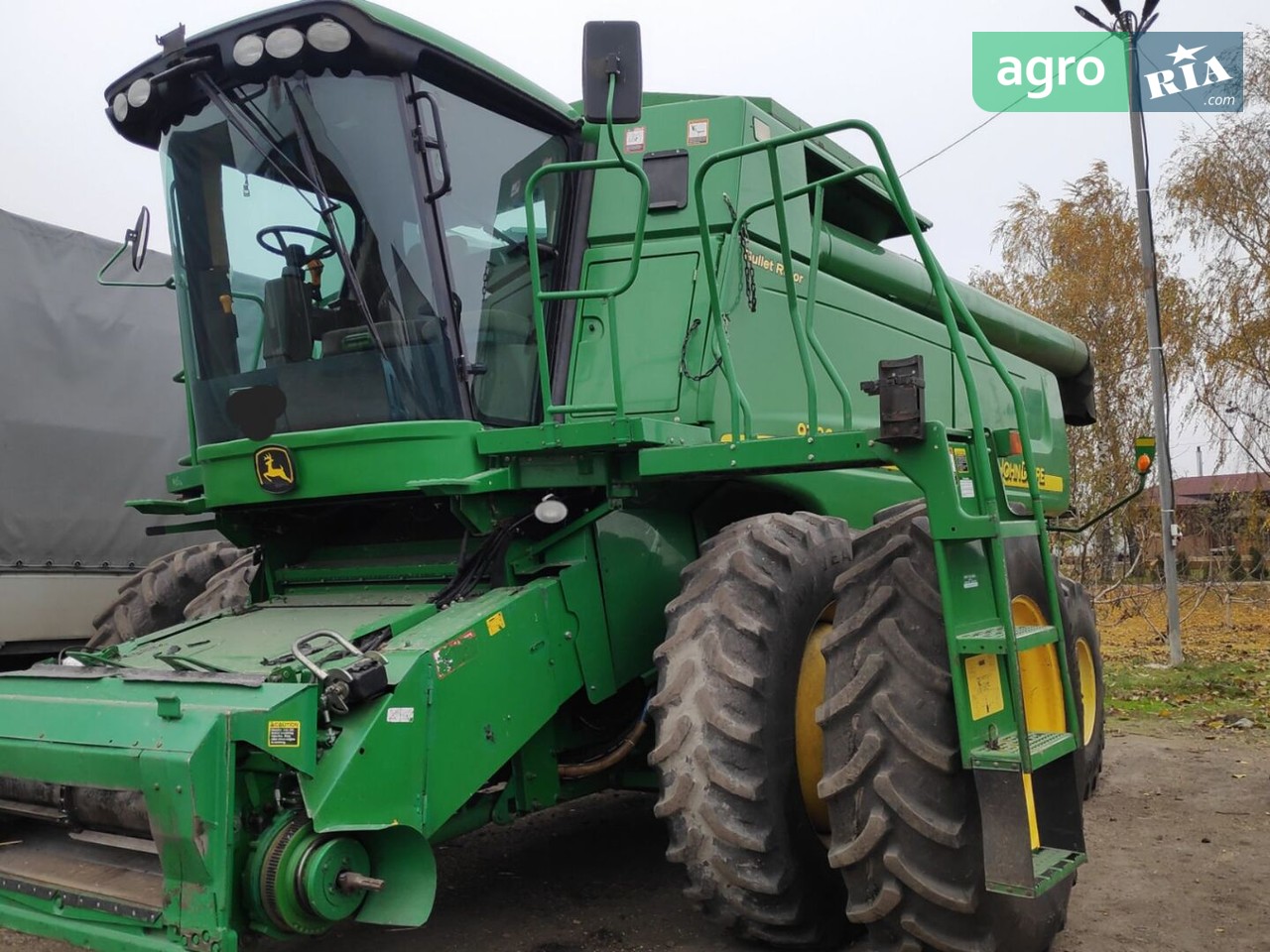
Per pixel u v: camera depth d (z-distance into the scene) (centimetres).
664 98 475
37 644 591
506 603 341
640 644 392
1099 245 1936
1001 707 305
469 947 366
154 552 663
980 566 312
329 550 433
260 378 387
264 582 434
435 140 370
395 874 295
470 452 366
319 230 372
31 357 601
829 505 456
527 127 414
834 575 378
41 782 310
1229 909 402
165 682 305
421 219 363
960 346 314
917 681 304
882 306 542
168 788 268
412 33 360
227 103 372
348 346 369
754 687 330
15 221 599
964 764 291
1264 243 1578
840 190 542
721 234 420
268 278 382
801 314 464
